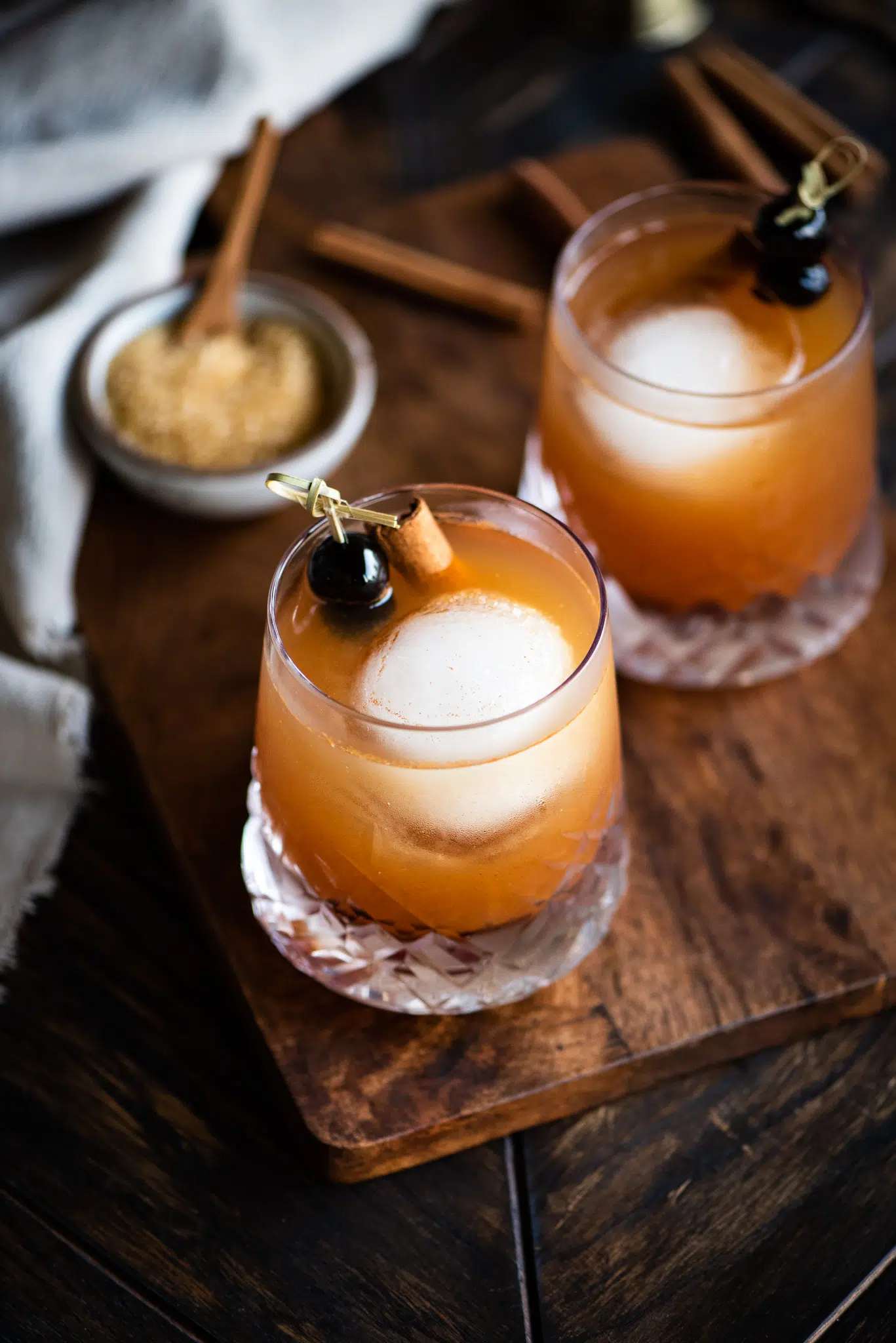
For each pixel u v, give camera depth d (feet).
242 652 1.86
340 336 2.01
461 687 1.44
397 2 2.33
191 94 2.15
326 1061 1.58
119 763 1.87
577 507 1.76
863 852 1.71
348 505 1.42
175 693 1.83
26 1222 1.56
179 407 1.95
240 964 1.64
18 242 2.18
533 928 1.56
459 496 1.52
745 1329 1.49
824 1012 1.63
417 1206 1.56
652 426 1.62
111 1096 1.63
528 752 1.40
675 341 1.68
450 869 1.47
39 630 1.90
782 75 2.53
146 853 1.79
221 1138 1.61
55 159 2.09
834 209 2.31
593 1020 1.61
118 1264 1.54
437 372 2.11
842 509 1.73
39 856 1.77
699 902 1.68
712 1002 1.61
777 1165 1.57
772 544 1.71
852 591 1.82
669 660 1.81
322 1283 1.52
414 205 2.27
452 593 1.50
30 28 2.17
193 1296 1.52
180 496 1.89
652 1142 1.59
